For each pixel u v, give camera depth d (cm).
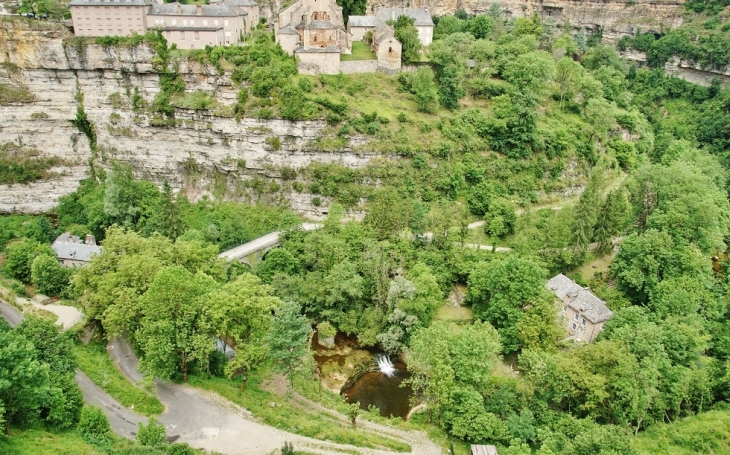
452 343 7194
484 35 15262
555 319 8206
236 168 11838
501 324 8650
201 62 11638
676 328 7600
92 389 6800
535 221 10900
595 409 6819
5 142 12606
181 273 7050
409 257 9825
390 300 8994
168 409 6712
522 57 13138
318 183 11406
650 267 8975
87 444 5550
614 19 19400
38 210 12925
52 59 12175
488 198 11269
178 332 6806
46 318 7631
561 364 7000
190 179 12306
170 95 11925
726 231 10331
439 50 12975
